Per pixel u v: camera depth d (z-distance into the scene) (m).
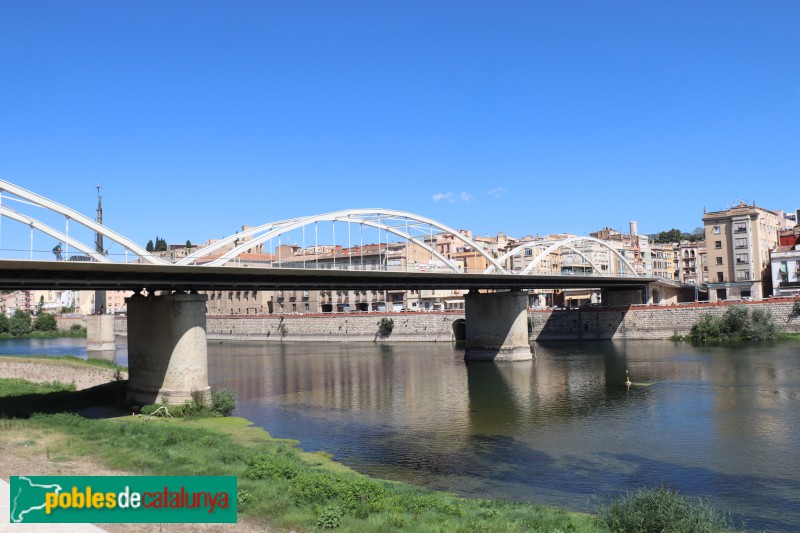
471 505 20.11
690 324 86.00
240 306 146.75
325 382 55.50
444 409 40.50
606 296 107.44
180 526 15.29
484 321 72.69
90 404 42.62
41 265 32.53
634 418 35.94
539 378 54.34
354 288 60.53
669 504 17.30
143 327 41.38
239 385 54.72
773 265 96.00
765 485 23.89
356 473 25.52
